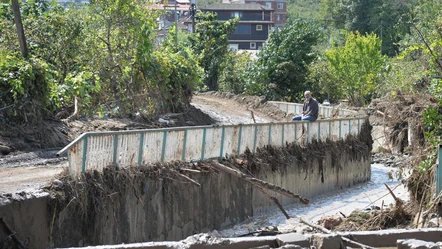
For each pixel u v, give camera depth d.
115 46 30.69
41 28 28.14
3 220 13.20
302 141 26.89
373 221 18.72
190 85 34.41
